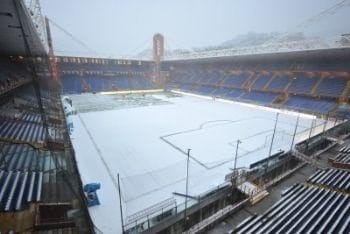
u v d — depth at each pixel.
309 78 53.69
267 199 16.48
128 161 24.03
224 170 21.95
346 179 16.58
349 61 49.09
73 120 40.97
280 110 48.97
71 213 14.02
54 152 23.19
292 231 11.28
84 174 20.86
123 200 17.08
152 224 13.85
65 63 74.69
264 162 21.67
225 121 41.03
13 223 11.83
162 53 87.94
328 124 37.31
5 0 13.70
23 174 17.33
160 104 58.03
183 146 28.52
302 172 20.59
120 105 55.88
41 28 30.47
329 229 11.24
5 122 26.53
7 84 29.33
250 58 65.06
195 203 15.95
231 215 14.66
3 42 29.92
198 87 78.38
